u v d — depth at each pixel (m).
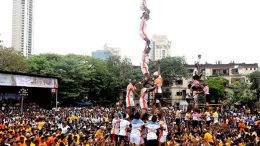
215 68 98.12
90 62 82.19
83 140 20.20
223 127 29.23
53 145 19.75
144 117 17.94
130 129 18.69
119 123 19.95
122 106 66.31
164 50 147.75
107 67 84.25
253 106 78.12
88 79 76.62
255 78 79.31
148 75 22.30
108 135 21.64
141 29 23.53
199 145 19.84
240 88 80.81
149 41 23.56
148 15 23.66
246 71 95.69
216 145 20.86
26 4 127.31
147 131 16.41
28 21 128.88
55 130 23.92
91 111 51.41
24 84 54.28
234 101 79.62
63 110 53.00
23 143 19.14
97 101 84.12
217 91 79.81
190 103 30.33
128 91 21.64
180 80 87.75
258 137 22.62
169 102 90.25
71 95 74.00
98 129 25.94
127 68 81.62
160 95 20.41
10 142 19.02
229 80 96.31
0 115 37.44
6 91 65.50
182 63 81.00
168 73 79.56
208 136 21.70
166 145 17.61
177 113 35.31
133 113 19.69
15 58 69.12
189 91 31.70
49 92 67.12
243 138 21.66
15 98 66.62
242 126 30.97
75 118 38.62
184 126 27.27
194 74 31.11
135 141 16.81
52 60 79.25
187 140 20.23
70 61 76.19
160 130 16.84
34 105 63.31
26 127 26.28
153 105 20.48
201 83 32.88
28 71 72.31
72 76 75.00
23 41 126.56
